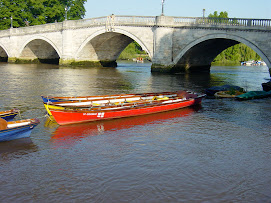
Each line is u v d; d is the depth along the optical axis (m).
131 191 9.65
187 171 11.09
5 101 21.44
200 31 41.53
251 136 15.09
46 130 15.27
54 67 53.59
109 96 20.02
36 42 65.19
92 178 10.42
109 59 60.94
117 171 10.95
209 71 53.31
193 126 16.55
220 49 49.72
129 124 16.66
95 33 51.44
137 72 46.22
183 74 44.25
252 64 81.94
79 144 13.51
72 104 17.67
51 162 11.62
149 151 12.84
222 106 21.67
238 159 12.25
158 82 33.75
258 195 9.64
